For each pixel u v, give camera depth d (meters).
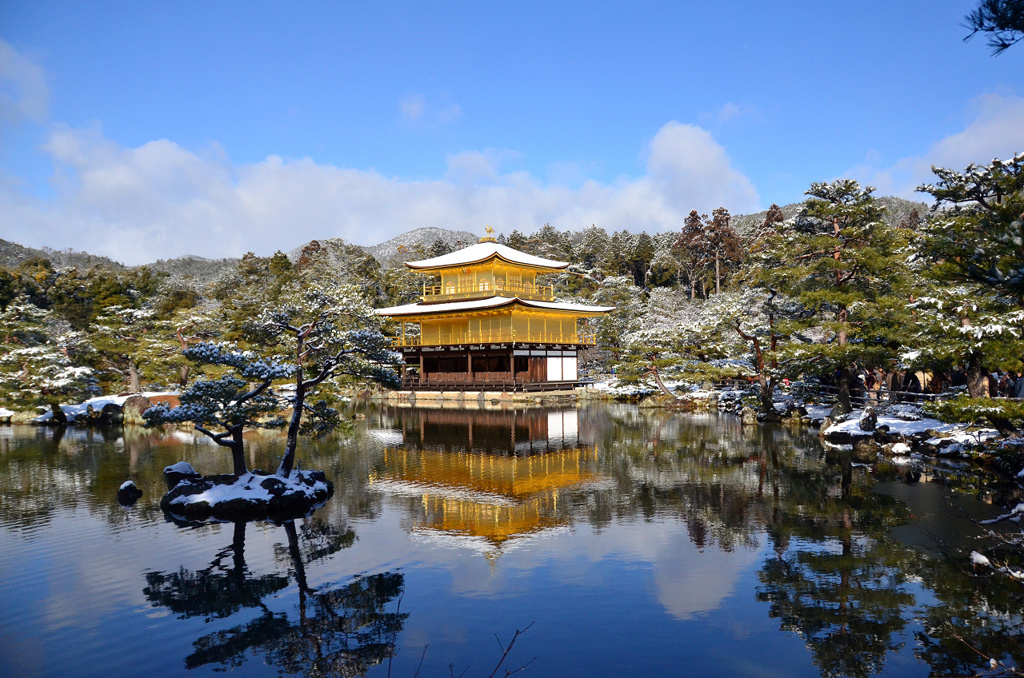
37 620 13.06
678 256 125.75
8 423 47.09
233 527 19.22
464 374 67.44
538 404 58.78
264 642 12.05
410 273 99.38
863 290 36.69
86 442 36.66
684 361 55.00
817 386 42.28
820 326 38.28
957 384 37.03
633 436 37.00
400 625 12.65
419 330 73.88
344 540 17.83
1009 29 6.83
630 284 101.12
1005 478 23.61
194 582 14.92
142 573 15.52
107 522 19.89
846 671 10.76
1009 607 13.02
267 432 39.88
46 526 19.45
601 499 22.06
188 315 55.75
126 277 94.56
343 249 124.50
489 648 11.70
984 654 11.20
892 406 37.72
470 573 15.23
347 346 23.66
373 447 34.06
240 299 99.38
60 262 183.12
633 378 58.84
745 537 17.52
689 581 14.58
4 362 48.19
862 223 36.91
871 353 34.22
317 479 23.44
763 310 41.81
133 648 11.89
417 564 15.88
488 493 23.16
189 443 35.91
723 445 33.00
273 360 24.67
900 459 27.78
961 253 8.44
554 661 11.18
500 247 77.00
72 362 59.41
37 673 11.07
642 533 18.08
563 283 109.56
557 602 13.56
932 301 24.83
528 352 65.56
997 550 16.12
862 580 14.45
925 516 19.14
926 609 12.98
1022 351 21.69
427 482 25.08
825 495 21.88
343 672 10.98
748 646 11.61
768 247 40.00
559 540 17.58
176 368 55.22
